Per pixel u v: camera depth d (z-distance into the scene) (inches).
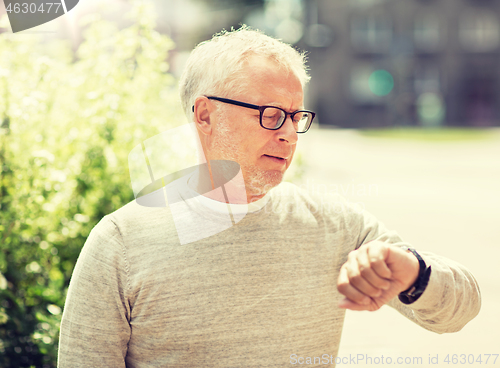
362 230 50.1
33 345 93.1
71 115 109.1
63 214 102.6
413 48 1334.9
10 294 94.1
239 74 44.3
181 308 42.6
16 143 96.6
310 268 46.1
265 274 44.3
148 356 43.9
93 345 42.3
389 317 159.9
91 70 113.9
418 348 133.1
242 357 43.4
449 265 43.6
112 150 108.3
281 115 44.6
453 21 1321.4
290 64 45.3
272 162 45.4
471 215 313.9
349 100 1346.0
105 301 42.6
